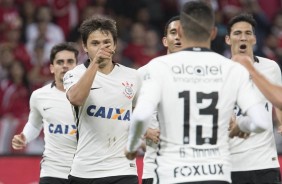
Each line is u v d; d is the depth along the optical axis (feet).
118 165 61.05
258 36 147.13
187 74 48.75
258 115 47.24
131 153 49.19
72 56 73.92
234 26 66.03
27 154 94.07
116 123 60.95
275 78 66.74
